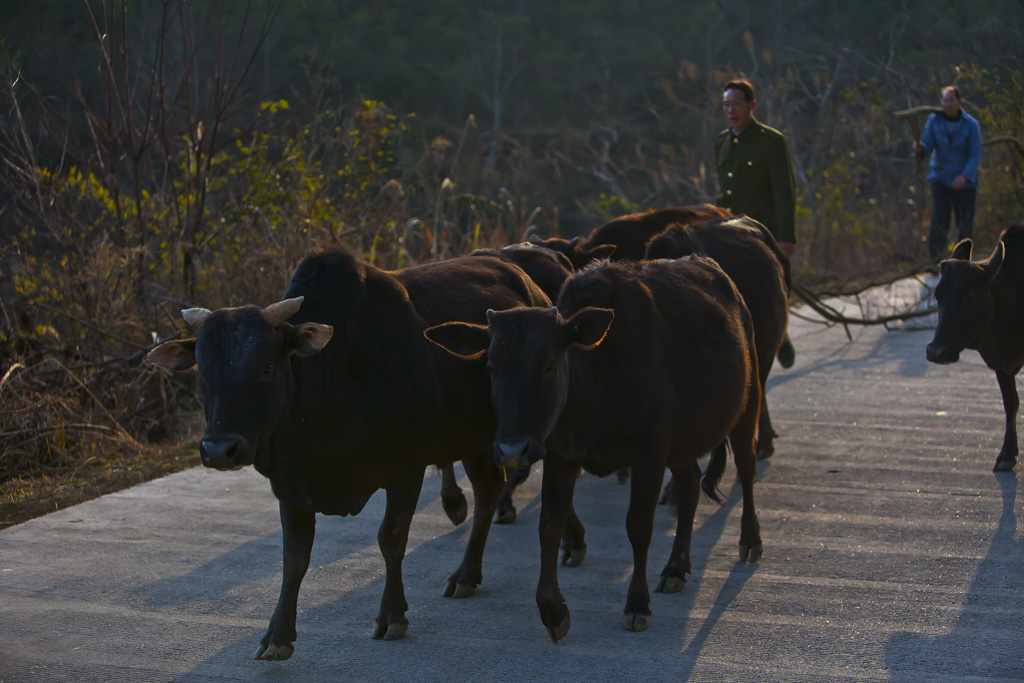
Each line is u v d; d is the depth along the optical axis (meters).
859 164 18.88
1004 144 12.23
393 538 4.38
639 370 4.56
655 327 4.74
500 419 4.07
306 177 10.45
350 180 11.11
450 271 5.15
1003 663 3.95
